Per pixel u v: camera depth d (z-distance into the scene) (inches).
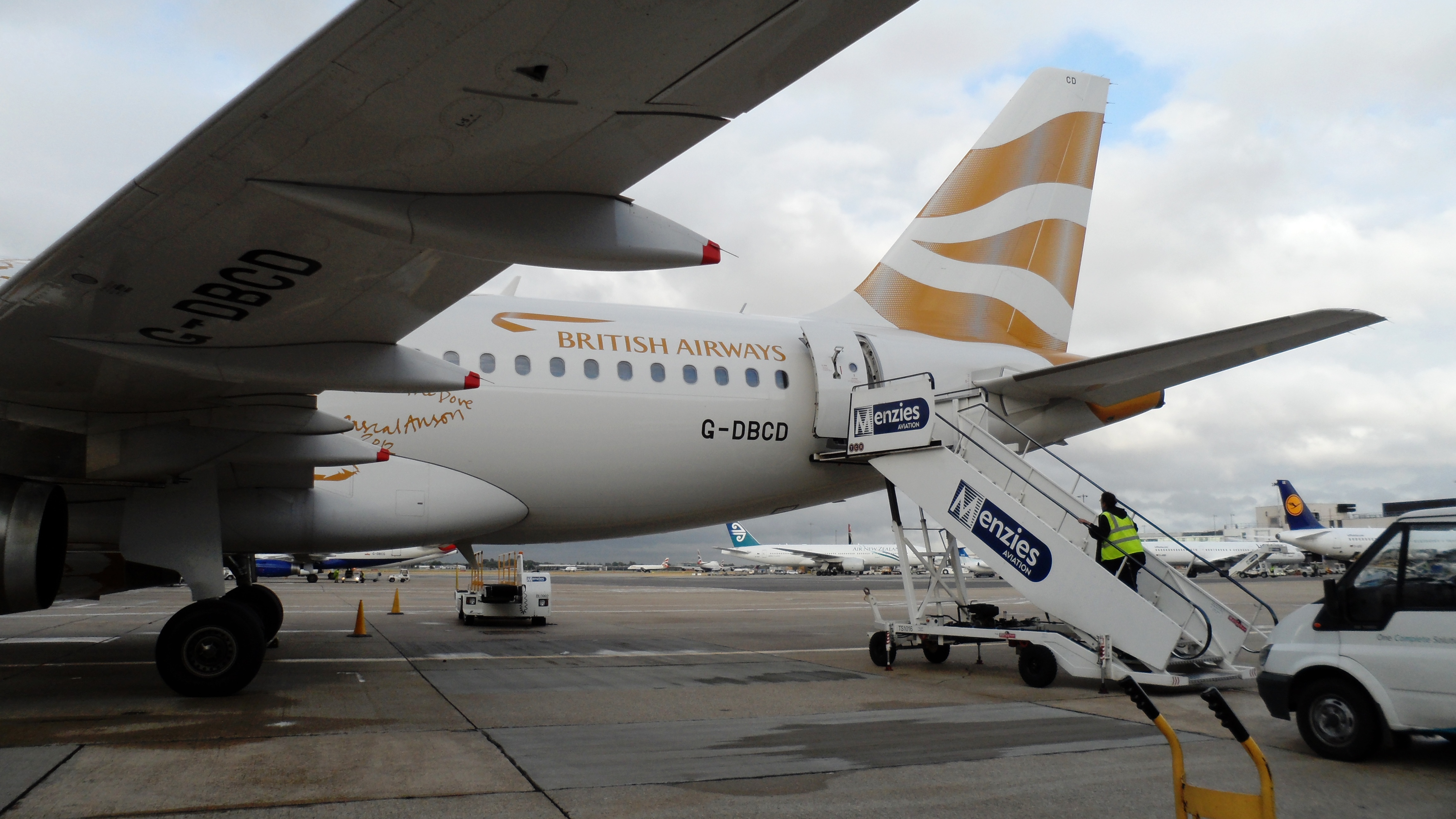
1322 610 259.1
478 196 202.1
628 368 466.0
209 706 307.6
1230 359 430.3
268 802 185.8
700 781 209.3
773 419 494.9
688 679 397.1
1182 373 451.2
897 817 182.9
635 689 362.6
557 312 473.4
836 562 3442.4
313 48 155.0
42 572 334.6
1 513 312.0
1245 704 343.0
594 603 1204.5
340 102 169.9
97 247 221.9
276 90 167.0
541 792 197.8
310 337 282.7
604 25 148.2
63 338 267.7
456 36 151.3
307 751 235.3
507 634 656.4
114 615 823.7
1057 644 372.8
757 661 479.2
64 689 346.0
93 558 382.9
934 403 432.1
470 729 269.9
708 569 6550.2
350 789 196.9
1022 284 601.0
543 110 171.6
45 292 242.1
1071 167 616.7
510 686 369.1
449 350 434.3
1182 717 311.4
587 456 453.4
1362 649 245.0
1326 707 250.8
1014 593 1489.9
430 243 207.2
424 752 235.3
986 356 558.9
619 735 264.1
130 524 346.3
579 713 304.2
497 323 453.1
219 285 244.4
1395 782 223.1
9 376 292.8
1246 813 111.7
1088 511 426.3
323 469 400.5
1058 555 383.2
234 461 346.3
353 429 386.9
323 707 306.7
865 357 519.5
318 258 233.1
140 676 382.3
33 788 195.6
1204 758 244.4
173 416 329.4
